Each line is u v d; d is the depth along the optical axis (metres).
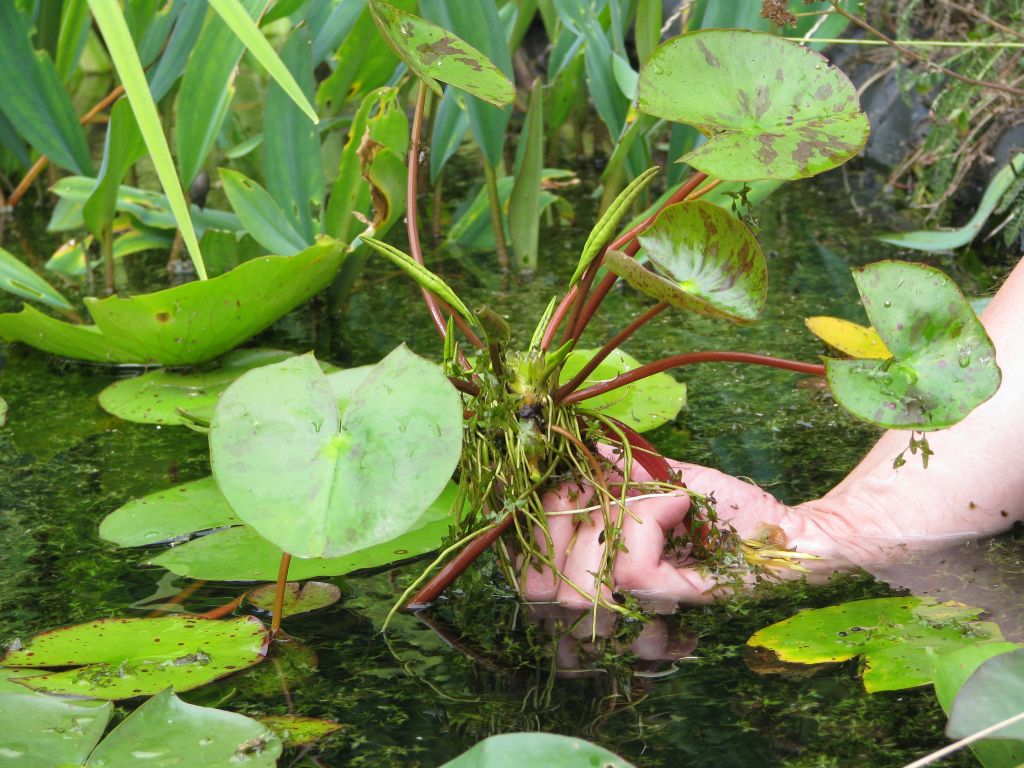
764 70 1.39
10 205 3.04
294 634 1.42
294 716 1.31
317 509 1.30
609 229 1.41
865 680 1.32
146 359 1.98
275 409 1.36
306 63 2.21
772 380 1.93
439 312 1.55
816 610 1.42
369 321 2.18
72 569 1.53
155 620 1.43
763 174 1.33
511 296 2.28
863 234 2.58
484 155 2.46
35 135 2.53
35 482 1.72
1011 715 1.20
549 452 1.46
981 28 2.38
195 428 1.84
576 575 1.46
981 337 1.33
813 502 1.59
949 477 1.54
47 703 1.30
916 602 1.43
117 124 2.16
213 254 2.44
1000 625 1.39
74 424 1.87
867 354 1.95
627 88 2.43
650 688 1.33
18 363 2.07
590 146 3.55
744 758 1.25
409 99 3.45
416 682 1.35
